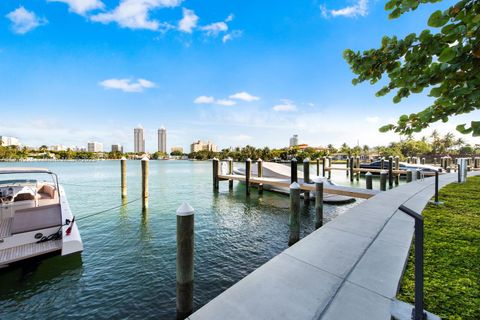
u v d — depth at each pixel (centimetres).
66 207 712
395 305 202
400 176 2552
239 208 1206
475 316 222
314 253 362
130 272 562
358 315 228
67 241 560
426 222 526
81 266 587
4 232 528
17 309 439
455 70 134
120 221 963
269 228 891
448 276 296
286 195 1524
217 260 627
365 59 183
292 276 297
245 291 268
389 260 339
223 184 2166
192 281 361
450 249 376
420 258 184
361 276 296
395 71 162
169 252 671
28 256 525
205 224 934
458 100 147
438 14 129
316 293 263
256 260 629
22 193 707
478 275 297
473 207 676
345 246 388
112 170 4166
